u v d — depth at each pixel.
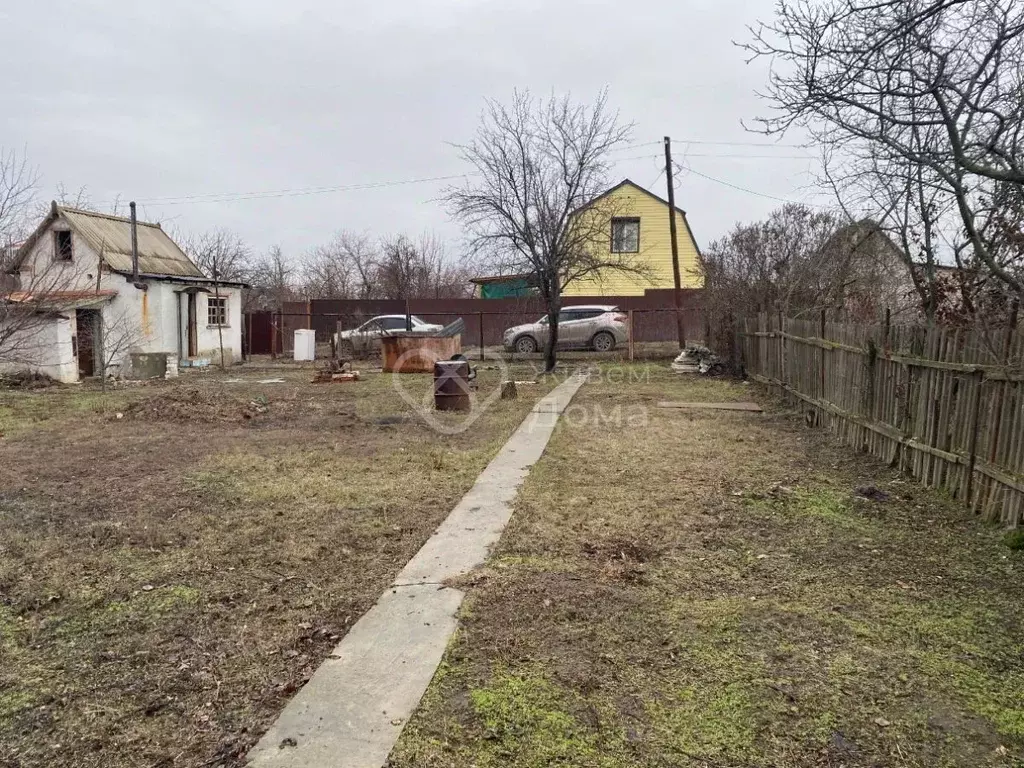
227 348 19.70
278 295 36.56
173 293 17.59
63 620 3.19
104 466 6.42
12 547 4.17
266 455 6.84
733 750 2.18
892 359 5.86
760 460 6.36
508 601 3.29
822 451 6.72
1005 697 2.46
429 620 3.10
